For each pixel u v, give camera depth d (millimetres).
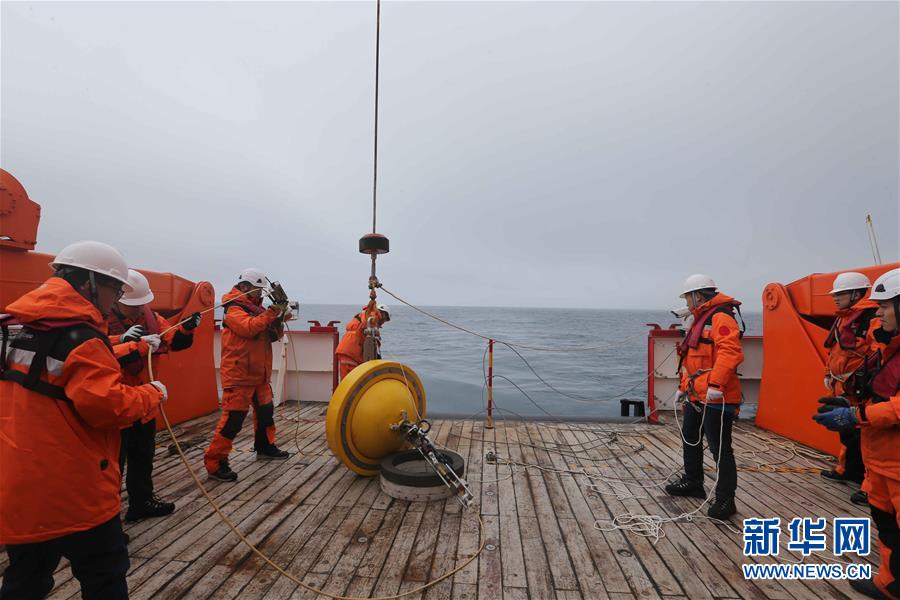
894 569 2439
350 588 2543
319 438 5605
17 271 3768
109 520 1852
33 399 1669
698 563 2855
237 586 2553
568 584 2611
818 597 2537
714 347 3621
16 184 3709
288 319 4418
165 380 5965
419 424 4016
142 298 3289
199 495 3834
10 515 1639
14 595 1777
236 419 4168
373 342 4969
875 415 2236
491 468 4594
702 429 3863
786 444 5512
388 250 4809
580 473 4457
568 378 14898
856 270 4742
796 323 5656
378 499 3764
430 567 2762
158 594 2471
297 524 3309
